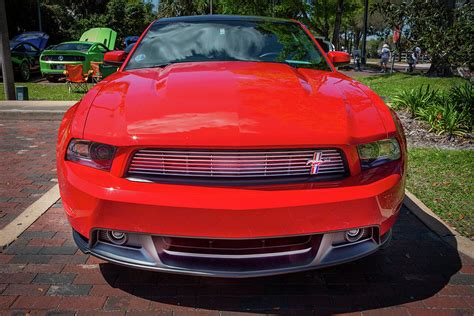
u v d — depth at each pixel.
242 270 2.21
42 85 14.10
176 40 3.67
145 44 3.65
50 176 4.68
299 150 2.22
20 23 30.03
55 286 2.57
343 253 2.29
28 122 7.96
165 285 2.61
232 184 2.14
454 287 2.64
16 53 15.15
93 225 2.21
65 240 3.15
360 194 2.19
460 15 6.40
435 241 3.23
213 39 3.67
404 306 2.45
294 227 2.14
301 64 3.48
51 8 32.78
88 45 15.45
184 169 2.18
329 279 2.71
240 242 2.22
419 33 6.77
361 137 2.31
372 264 2.90
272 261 2.26
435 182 4.48
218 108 2.35
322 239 2.24
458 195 4.12
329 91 2.71
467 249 3.10
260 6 30.61
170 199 2.08
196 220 2.09
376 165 2.38
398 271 2.81
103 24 36.28
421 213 3.67
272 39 3.74
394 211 2.38
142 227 2.13
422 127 6.82
